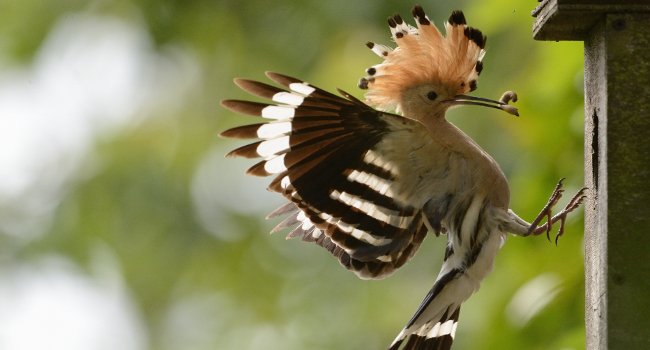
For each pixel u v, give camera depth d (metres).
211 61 15.30
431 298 8.71
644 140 7.87
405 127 8.12
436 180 8.45
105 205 15.52
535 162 10.84
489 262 8.66
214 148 15.50
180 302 16.03
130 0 15.03
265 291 15.89
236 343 15.98
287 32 14.98
